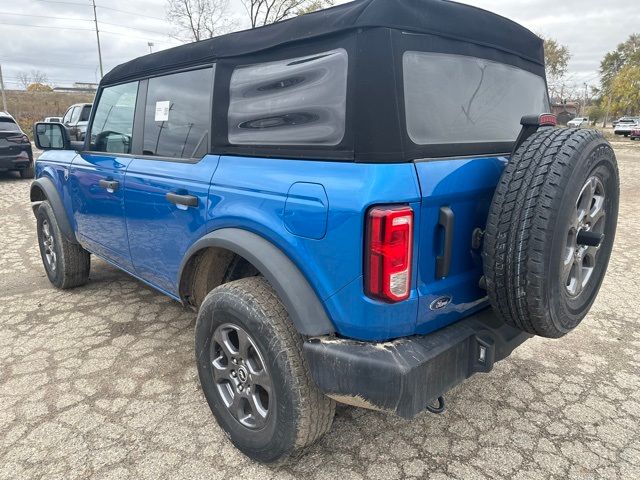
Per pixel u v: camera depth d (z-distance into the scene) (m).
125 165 3.15
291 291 1.93
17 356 3.33
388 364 1.78
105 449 2.41
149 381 3.02
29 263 5.52
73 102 46.06
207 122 2.54
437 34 2.02
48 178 4.41
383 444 2.45
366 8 1.79
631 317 4.05
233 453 2.39
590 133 1.97
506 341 2.16
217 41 2.51
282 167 2.06
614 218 2.35
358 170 1.78
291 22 2.08
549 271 1.85
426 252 1.85
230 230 2.25
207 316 2.32
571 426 2.61
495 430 2.57
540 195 1.81
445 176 1.88
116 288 4.65
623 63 67.50
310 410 2.03
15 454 2.38
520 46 2.55
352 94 1.82
